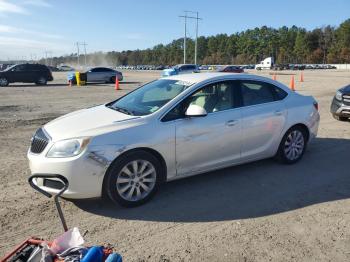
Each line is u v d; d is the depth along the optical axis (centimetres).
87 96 1936
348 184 567
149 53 18162
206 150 533
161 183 506
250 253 375
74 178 441
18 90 2362
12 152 734
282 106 623
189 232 418
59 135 458
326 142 825
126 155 464
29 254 272
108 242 396
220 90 563
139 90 607
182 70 4175
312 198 513
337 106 1077
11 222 438
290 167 640
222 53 15500
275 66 9606
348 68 10450
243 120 568
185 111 516
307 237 408
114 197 464
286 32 14588
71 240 274
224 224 437
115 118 498
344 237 409
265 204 493
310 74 5556
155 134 484
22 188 540
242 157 581
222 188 545
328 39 13650
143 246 388
